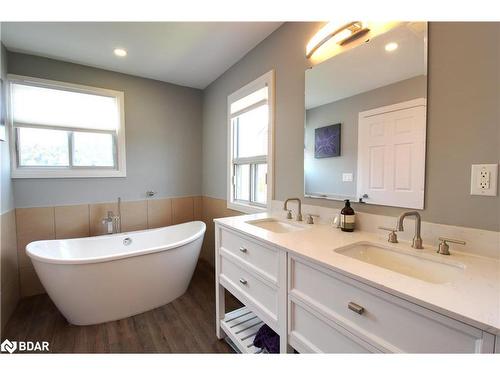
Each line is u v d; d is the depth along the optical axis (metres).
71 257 2.37
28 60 2.34
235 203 2.66
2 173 2.03
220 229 1.74
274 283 1.23
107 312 1.97
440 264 0.96
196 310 2.17
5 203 2.07
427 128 1.10
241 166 2.67
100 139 2.78
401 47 1.19
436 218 1.08
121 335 1.82
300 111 1.79
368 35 1.35
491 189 0.92
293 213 1.86
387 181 1.27
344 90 1.47
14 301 2.18
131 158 2.93
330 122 1.56
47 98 2.46
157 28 1.95
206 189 3.35
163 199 3.17
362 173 1.39
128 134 2.90
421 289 0.73
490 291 0.71
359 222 1.41
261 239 1.29
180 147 3.27
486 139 0.94
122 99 2.83
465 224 1.00
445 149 1.05
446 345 0.64
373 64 1.32
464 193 1.00
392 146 1.24
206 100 3.30
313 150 1.69
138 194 3.00
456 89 1.01
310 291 1.04
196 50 2.31
